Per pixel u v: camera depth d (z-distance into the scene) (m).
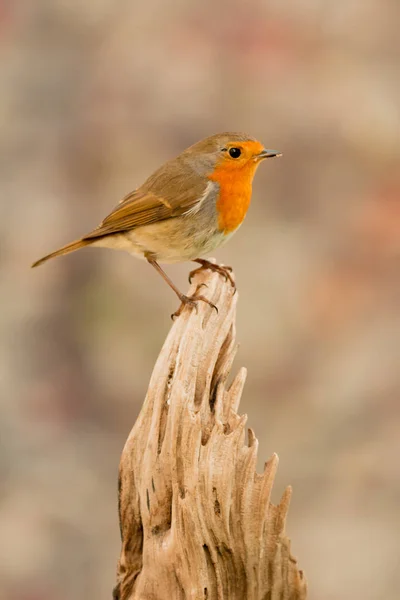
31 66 13.93
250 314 12.47
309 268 12.86
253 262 12.80
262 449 11.82
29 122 13.71
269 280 12.69
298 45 13.91
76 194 13.41
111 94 13.75
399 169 13.41
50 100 13.82
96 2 14.05
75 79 13.90
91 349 12.59
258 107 13.55
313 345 12.47
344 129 13.51
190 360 6.06
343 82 13.75
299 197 13.36
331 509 11.34
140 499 6.01
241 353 12.31
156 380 6.07
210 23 13.93
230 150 7.98
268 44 13.82
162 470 5.87
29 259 13.02
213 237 8.16
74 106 13.78
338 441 11.83
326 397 12.12
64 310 12.75
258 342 12.36
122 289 12.66
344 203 13.31
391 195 13.30
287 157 13.48
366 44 13.97
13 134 13.63
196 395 6.02
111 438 12.38
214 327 6.36
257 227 13.11
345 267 12.92
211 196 8.02
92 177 13.46
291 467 11.63
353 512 11.29
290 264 12.82
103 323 12.59
